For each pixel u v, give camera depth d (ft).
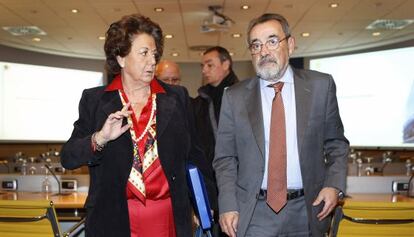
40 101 33.73
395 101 28.71
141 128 4.65
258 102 5.61
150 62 4.55
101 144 4.34
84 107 4.86
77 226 8.36
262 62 5.39
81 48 33.32
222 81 9.38
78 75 36.45
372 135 30.09
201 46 32.12
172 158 4.66
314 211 5.42
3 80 31.50
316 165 5.44
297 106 5.43
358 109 31.19
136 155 4.58
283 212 5.43
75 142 4.55
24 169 12.96
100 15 23.47
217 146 5.89
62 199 10.59
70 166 4.57
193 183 5.01
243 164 5.59
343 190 5.34
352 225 7.42
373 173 12.91
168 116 4.72
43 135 33.81
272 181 5.40
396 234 7.43
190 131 5.06
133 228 4.60
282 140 5.41
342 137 5.68
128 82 4.74
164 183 4.66
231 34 28.19
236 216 5.51
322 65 34.37
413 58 27.84
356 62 31.63
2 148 31.24
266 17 5.49
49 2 20.93
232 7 21.93
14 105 32.12
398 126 28.30
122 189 4.52
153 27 4.65
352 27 26.68
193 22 25.07
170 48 33.19
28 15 23.44
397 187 11.66
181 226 4.63
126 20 4.58
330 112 5.54
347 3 21.36
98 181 4.59
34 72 33.58
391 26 26.40
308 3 21.31
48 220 7.92
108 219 4.52
